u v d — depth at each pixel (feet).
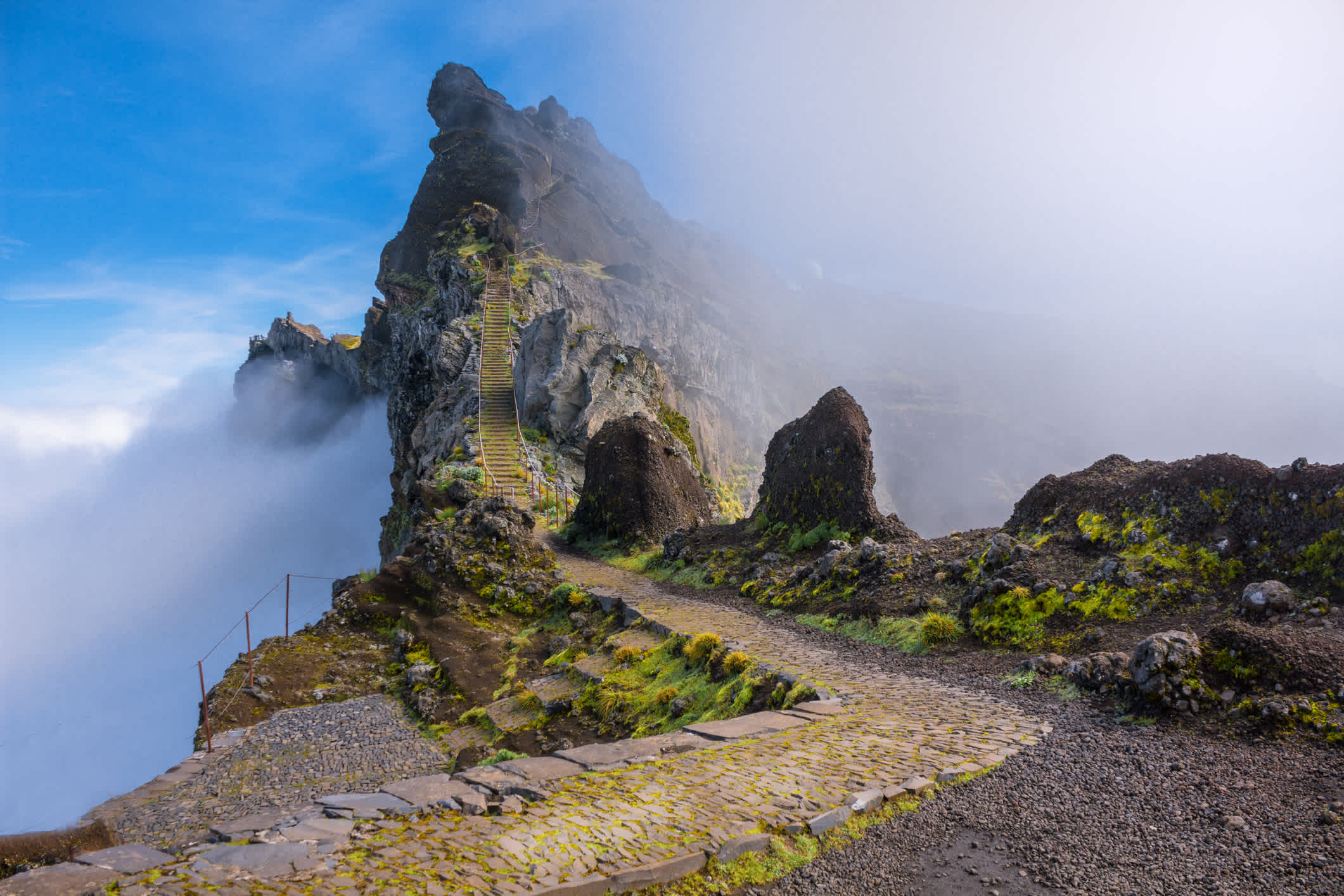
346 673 85.40
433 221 452.76
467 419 203.62
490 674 79.77
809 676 52.70
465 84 545.03
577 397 199.41
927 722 40.65
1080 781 31.24
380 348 459.73
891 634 62.80
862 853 25.67
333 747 66.59
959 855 25.62
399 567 102.01
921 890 23.47
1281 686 36.60
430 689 78.69
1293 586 48.39
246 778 60.23
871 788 30.25
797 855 25.27
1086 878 23.79
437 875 21.70
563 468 183.01
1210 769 31.63
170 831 50.49
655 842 25.04
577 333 209.05
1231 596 50.34
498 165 458.91
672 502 127.54
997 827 27.50
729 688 56.29
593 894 21.85
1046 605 55.93
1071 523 66.28
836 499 95.61
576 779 31.35
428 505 161.89
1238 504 55.06
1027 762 33.68
